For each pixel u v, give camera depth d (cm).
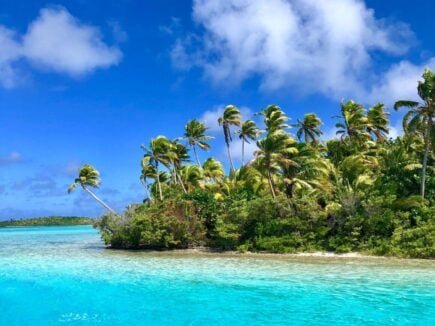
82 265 3322
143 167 5781
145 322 1739
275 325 1669
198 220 4572
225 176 6681
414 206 3872
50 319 1786
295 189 4775
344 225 4034
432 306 1902
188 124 6612
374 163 4953
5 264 3403
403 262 3369
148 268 3122
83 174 6306
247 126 6412
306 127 6228
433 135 4028
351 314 1792
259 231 4259
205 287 2373
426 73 3881
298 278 2630
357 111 5797
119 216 4853
